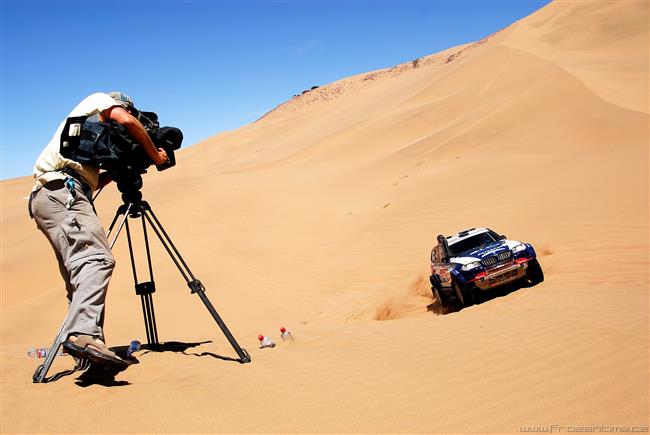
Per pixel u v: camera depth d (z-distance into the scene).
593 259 12.46
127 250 23.67
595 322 6.44
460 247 11.58
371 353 5.72
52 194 4.56
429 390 4.27
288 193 35.25
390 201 27.97
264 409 3.87
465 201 22.89
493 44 64.50
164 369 5.05
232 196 34.00
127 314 17.44
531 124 33.75
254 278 20.53
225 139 110.69
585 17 59.78
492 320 7.33
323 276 19.98
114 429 3.49
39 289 22.28
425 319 8.63
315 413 3.79
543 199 19.27
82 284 4.43
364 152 50.97
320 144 60.97
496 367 4.84
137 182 5.41
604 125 28.83
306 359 5.46
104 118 4.88
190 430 3.48
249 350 6.09
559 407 3.80
